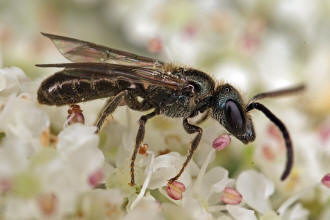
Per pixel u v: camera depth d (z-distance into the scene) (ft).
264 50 0.16
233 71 0.15
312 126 0.15
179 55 0.15
